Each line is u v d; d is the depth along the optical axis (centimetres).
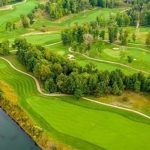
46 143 16812
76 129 18012
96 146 16812
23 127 18088
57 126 18175
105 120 18788
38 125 18188
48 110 19538
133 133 17825
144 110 19600
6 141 17250
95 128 18125
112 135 17638
